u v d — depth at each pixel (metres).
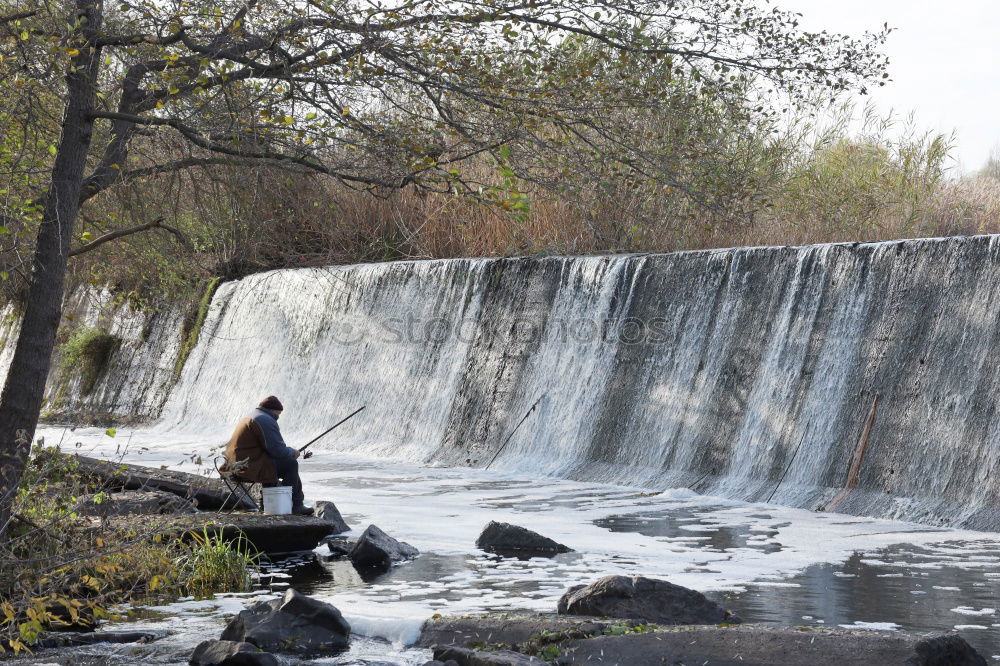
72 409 28.72
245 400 24.11
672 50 10.27
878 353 13.40
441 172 9.14
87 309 30.28
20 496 7.95
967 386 12.26
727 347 15.30
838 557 9.41
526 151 10.05
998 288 12.38
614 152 10.27
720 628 6.15
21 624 6.49
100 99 9.56
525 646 6.34
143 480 11.88
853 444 13.13
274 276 24.70
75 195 8.84
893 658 5.54
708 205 11.94
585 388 17.09
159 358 27.33
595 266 17.70
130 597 8.06
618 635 6.27
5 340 30.44
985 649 6.26
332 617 6.77
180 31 9.10
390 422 20.41
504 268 19.44
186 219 15.08
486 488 14.84
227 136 9.56
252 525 9.46
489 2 9.38
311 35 9.30
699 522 11.61
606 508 12.79
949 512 11.61
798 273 14.75
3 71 9.29
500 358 18.80
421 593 8.00
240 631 6.65
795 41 10.68
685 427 15.29
